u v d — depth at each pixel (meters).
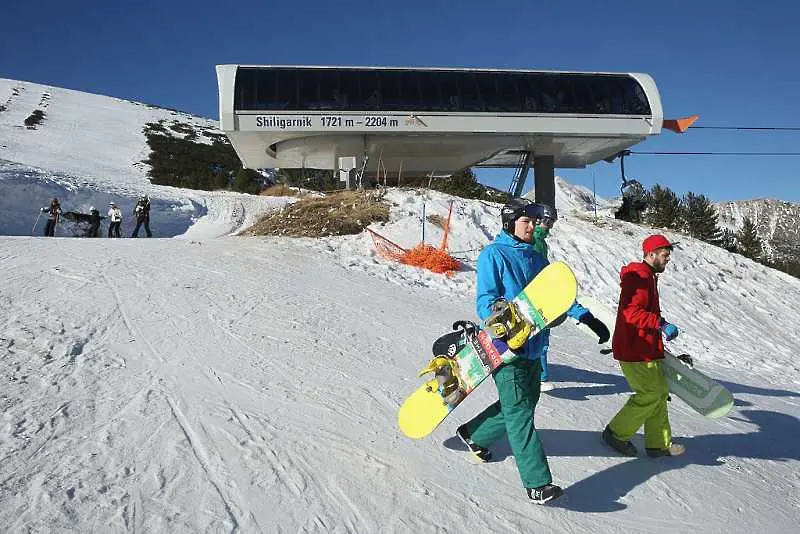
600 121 22.66
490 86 22.23
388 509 3.50
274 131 21.00
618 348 4.59
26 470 3.45
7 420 4.02
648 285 4.53
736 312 14.23
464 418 5.03
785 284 16.89
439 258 12.54
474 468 4.12
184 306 7.52
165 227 30.97
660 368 4.54
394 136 22.09
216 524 3.15
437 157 24.86
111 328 6.36
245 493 3.47
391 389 5.45
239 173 49.34
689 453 4.95
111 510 3.17
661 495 4.11
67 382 4.79
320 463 3.93
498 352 3.66
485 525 3.47
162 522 3.11
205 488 3.47
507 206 4.03
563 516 3.67
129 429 4.09
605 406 5.86
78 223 27.95
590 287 13.76
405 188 17.69
